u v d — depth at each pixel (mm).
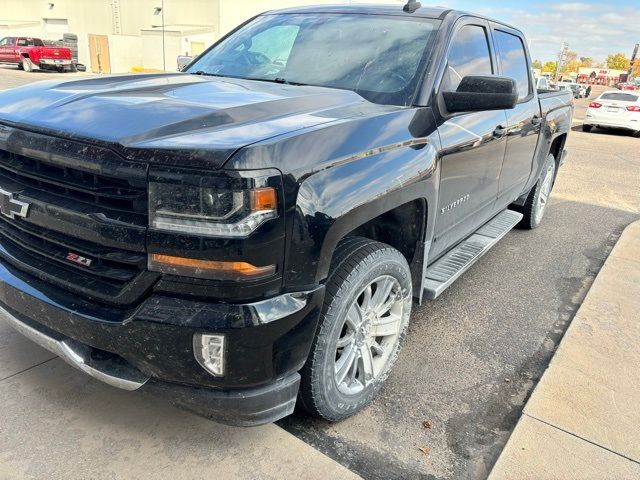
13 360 2812
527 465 2336
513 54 4297
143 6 35875
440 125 2836
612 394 2883
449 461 2385
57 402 2527
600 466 2359
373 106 2645
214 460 2264
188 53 31344
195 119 2055
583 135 16469
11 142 2119
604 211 7004
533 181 5277
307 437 2455
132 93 2424
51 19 42156
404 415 2670
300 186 1901
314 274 1991
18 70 29109
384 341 2756
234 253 1776
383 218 2799
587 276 4660
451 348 3338
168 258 1807
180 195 1764
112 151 1846
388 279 2566
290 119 2186
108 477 2135
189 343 1839
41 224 2078
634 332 3588
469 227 3789
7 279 2186
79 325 1957
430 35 3117
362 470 2291
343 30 3328
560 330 3664
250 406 1996
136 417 2480
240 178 1744
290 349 1994
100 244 1925
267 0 32688
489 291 4230
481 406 2789
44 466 2158
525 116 4277
